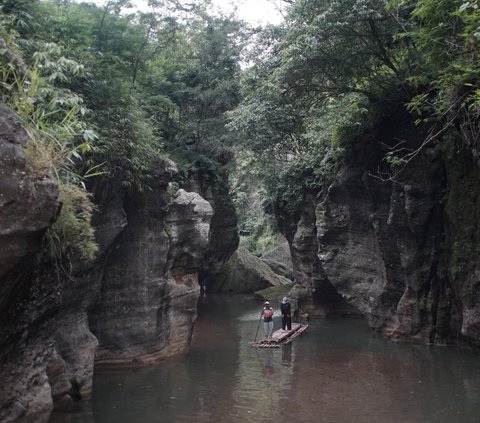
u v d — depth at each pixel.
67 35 13.29
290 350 16.42
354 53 14.89
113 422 9.57
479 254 12.64
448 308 15.73
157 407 10.48
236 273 35.50
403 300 16.83
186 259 15.86
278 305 29.06
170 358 14.80
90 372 11.08
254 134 21.52
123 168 12.55
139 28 21.62
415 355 14.92
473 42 8.91
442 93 11.94
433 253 15.80
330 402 10.84
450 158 14.03
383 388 11.81
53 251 6.47
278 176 24.27
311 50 14.38
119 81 12.93
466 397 10.91
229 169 29.36
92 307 12.16
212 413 10.16
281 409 10.42
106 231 11.92
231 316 24.73
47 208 5.43
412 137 15.94
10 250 5.09
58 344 10.34
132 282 13.75
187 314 15.83
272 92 16.48
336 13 13.37
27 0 11.07
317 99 17.56
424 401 10.75
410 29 13.43
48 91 7.64
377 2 13.15
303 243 23.69
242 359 15.08
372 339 17.94
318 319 23.66
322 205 20.17
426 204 15.56
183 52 27.75
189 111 26.89
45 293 6.40
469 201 13.28
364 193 18.41
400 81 15.13
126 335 13.70
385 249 17.33
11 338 5.81
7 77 6.93
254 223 47.03
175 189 15.62
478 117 10.86
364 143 18.00
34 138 5.90
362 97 17.50
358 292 19.12
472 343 13.63
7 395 5.66
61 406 10.44
